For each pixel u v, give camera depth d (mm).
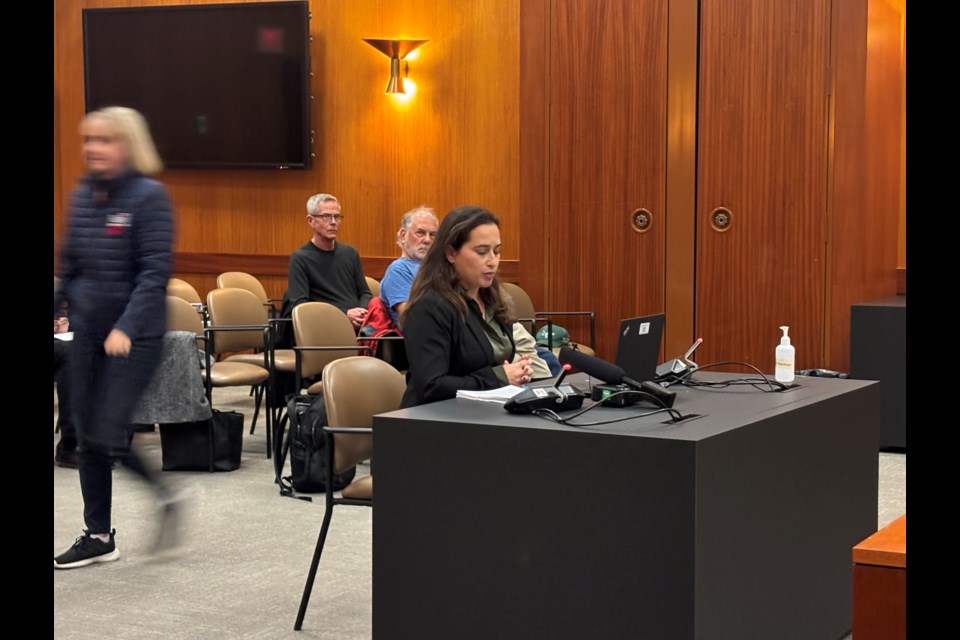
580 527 2568
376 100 8266
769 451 2801
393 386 3658
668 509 2469
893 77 7004
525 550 2637
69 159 9312
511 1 7832
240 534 4590
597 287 6992
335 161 8422
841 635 3344
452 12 7988
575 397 2883
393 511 2789
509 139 7879
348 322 5863
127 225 3975
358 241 8383
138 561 4215
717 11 6586
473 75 7953
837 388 3400
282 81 8406
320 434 5129
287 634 3455
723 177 6641
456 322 3426
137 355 4043
